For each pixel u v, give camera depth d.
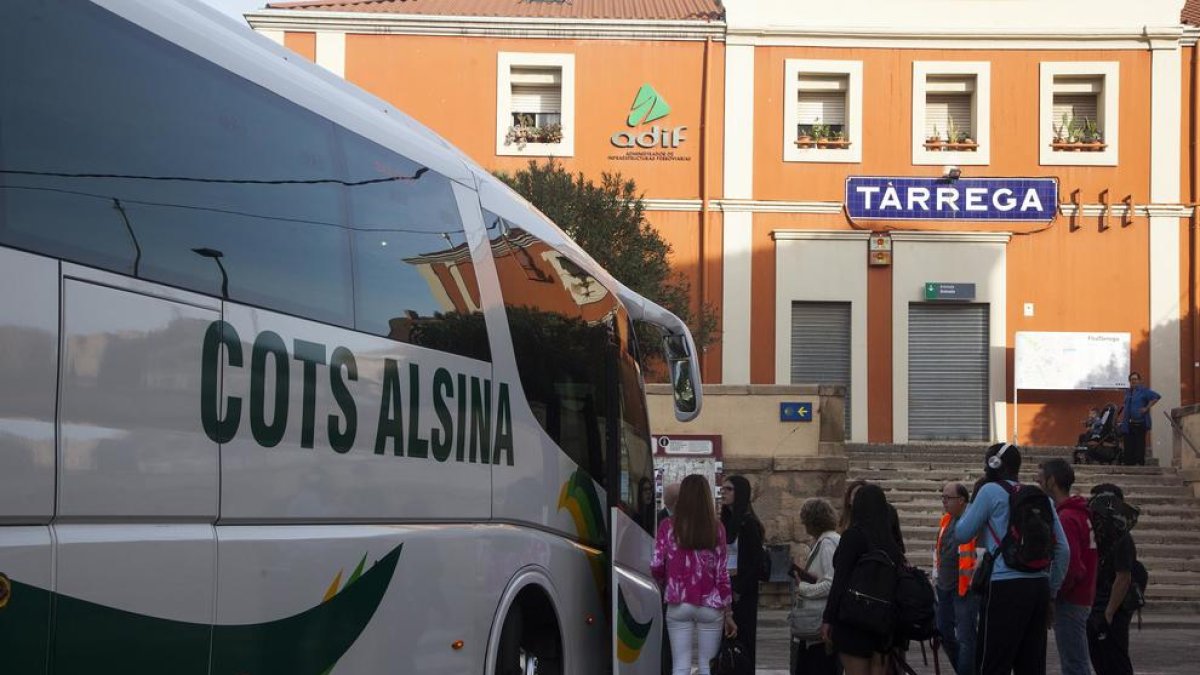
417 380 5.66
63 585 3.50
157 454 3.92
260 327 4.52
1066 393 31.17
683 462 21.56
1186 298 31.22
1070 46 31.52
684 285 30.72
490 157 31.31
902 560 8.08
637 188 31.47
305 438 4.72
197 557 4.06
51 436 3.50
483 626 6.13
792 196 31.52
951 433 31.28
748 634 10.61
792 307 31.45
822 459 21.69
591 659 7.69
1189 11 33.03
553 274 7.66
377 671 5.14
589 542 7.80
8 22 3.60
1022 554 8.49
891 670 8.22
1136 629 19.75
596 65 31.55
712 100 31.52
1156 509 24.83
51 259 3.60
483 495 6.25
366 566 5.09
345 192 5.29
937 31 31.52
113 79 3.98
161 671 3.87
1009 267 31.39
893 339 31.22
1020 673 8.67
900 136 31.59
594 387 8.15
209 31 4.59
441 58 31.34
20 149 3.57
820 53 31.64
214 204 4.38
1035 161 31.48
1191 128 31.41
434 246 6.05
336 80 5.68
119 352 3.80
